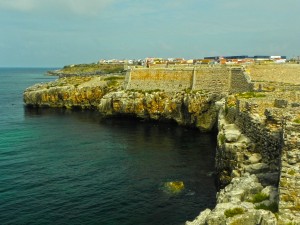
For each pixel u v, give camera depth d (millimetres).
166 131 78500
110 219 33906
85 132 78312
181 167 50344
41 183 44000
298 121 19203
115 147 63844
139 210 35875
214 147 62375
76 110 118875
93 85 122562
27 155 57812
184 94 83938
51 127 84812
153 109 89625
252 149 29344
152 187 42312
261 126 28531
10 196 39531
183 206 36531
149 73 97938
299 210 17391
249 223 17047
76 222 33281
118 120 95125
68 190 41625
